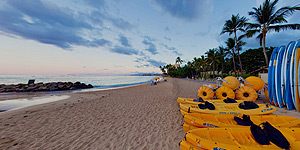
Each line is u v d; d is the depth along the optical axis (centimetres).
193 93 1262
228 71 4038
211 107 450
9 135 416
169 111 650
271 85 698
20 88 2273
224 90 748
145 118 554
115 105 824
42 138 392
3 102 1049
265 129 264
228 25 2062
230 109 450
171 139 362
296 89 560
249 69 3075
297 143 242
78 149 326
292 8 1253
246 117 356
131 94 1357
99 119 558
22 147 344
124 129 445
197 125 355
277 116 371
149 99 1013
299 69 550
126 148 324
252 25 1550
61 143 360
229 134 284
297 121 331
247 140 274
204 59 4284
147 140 361
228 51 2573
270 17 1441
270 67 710
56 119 568
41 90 2148
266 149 213
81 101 1003
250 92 717
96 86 2944
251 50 3116
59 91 2023
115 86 2870
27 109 760
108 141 364
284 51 619
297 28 1315
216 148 228
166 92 1438
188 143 261
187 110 477
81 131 438
